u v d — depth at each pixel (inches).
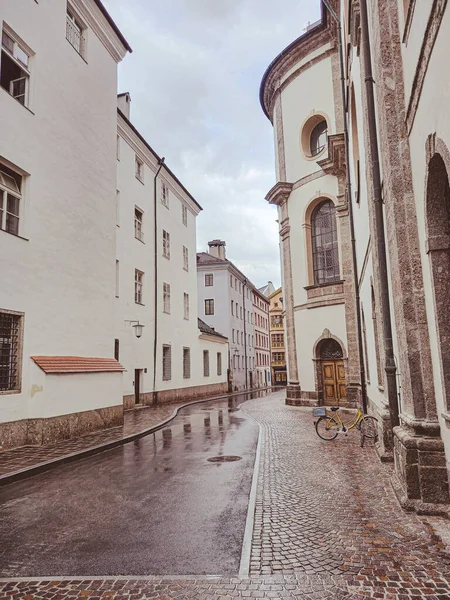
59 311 508.1
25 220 463.5
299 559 170.6
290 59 935.0
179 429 603.5
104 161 631.8
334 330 820.6
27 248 458.6
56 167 515.5
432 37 174.4
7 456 384.2
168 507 246.4
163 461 379.6
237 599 142.0
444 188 206.4
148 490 284.4
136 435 517.0
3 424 411.8
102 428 554.9
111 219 644.1
